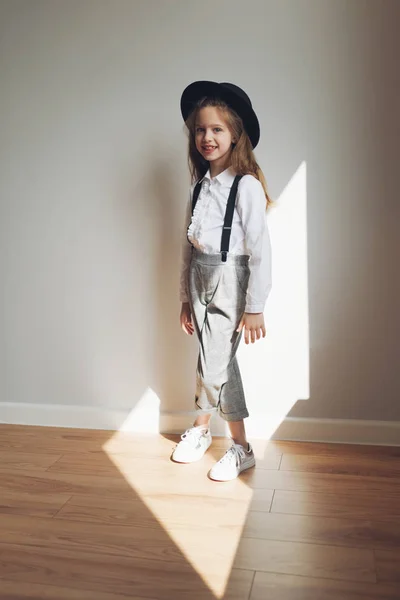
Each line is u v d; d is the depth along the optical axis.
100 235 2.53
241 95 2.09
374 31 2.24
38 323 2.63
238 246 2.11
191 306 2.24
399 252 2.32
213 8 2.34
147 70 2.42
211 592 1.54
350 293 2.37
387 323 2.36
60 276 2.59
